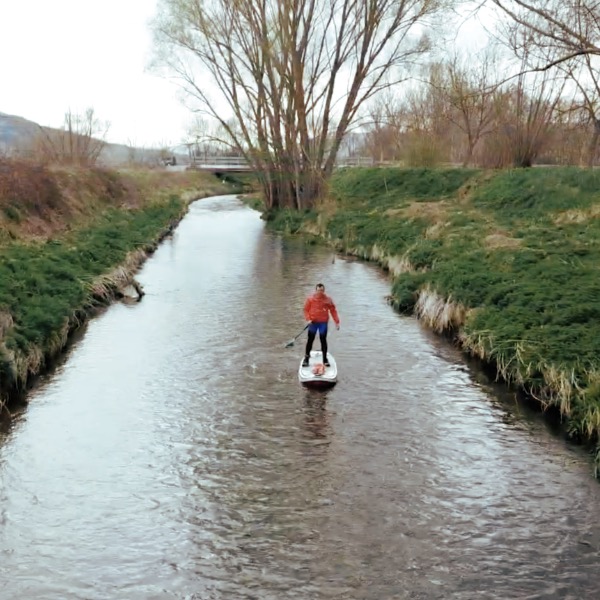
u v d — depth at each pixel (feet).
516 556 25.40
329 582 23.99
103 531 27.20
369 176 147.02
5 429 37.04
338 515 28.35
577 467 32.45
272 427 37.42
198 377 45.55
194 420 38.37
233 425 37.68
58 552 25.81
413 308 63.10
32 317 48.80
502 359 44.24
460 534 26.86
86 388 43.50
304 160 139.85
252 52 132.87
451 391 42.78
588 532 26.91
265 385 44.01
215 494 30.14
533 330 45.09
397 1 120.06
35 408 40.11
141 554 25.72
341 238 107.96
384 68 126.31
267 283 78.28
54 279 61.05
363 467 32.65
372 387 43.60
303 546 26.18
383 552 25.72
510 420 38.22
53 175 103.09
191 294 72.28
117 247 87.56
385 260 87.81
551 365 39.96
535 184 96.84
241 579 24.22
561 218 79.61
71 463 33.01
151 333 56.49
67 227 86.38
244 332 56.54
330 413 39.40
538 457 33.58
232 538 26.73
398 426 37.50
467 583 23.85
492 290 54.29
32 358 45.42
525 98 124.88
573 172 94.99
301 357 49.75
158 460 33.40
